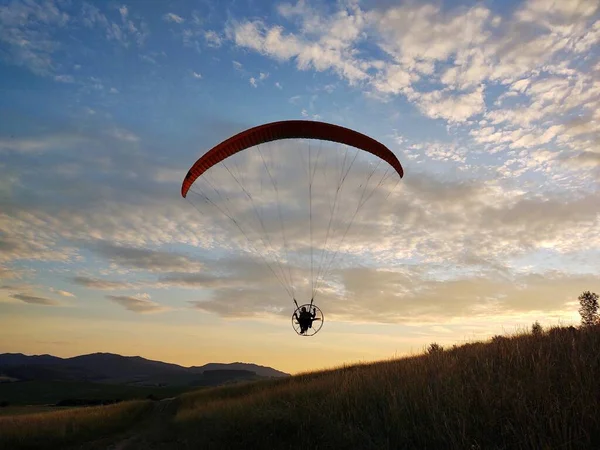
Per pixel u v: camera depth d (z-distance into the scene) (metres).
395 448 7.29
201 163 16.02
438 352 12.79
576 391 6.79
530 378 7.89
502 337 12.39
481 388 7.84
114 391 94.88
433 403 7.99
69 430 24.45
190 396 48.47
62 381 108.06
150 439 20.17
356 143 16.06
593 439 5.79
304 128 15.56
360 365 17.31
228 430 11.16
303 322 14.38
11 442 20.41
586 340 9.57
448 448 6.67
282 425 10.20
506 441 6.36
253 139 15.58
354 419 9.22
